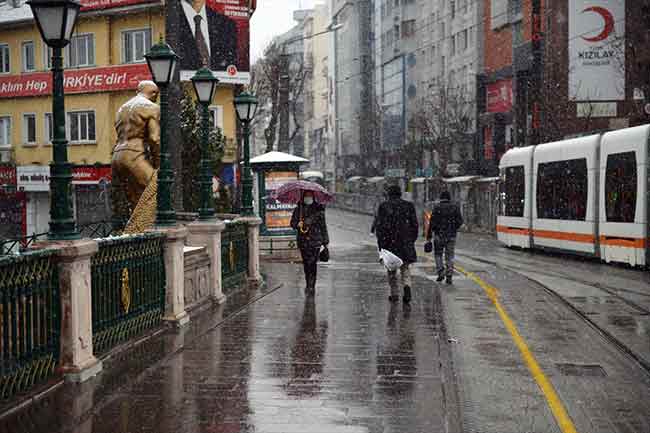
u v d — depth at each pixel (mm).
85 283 7848
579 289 16406
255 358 8906
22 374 6879
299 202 15086
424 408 6824
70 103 42250
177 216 16469
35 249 7430
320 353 9203
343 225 52438
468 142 57125
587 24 41250
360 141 87750
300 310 12750
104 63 41094
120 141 14234
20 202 43531
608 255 22938
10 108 43781
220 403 6980
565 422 6527
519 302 13945
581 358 9195
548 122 41188
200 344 9742
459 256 27172
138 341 9555
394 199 13617
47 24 7422
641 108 40625
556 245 26719
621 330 11031
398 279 18047
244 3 31719
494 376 8211
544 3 45250
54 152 7559
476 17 58062
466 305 13438
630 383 7977
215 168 26438
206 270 13078
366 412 6695
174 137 16438
